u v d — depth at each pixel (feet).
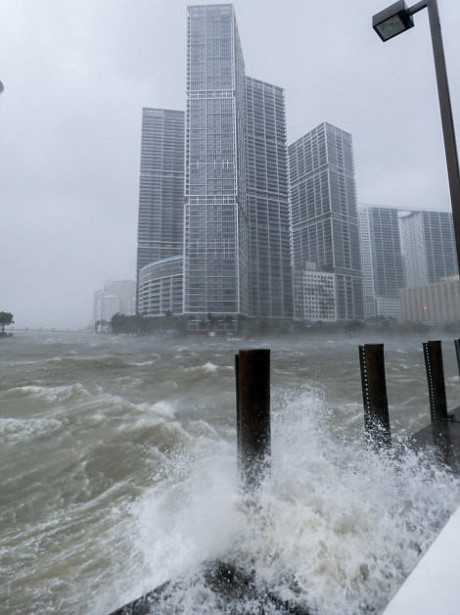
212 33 442.50
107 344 260.83
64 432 23.13
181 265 435.94
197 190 408.67
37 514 13.02
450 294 485.56
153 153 561.02
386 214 641.81
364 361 13.98
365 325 466.29
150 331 437.17
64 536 11.34
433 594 5.32
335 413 25.67
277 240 473.26
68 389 38.55
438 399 16.75
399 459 11.59
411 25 22.93
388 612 5.02
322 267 516.73
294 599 5.95
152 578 8.34
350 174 565.53
